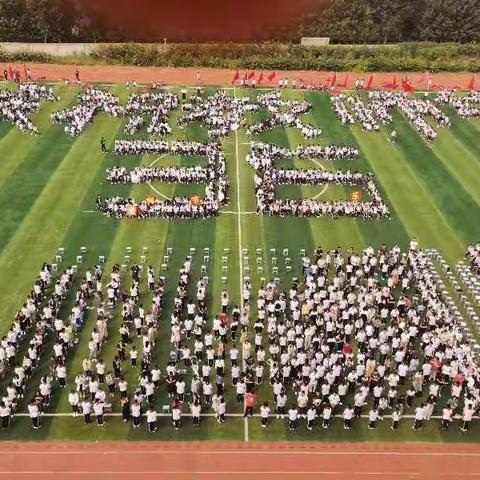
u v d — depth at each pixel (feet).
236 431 116.06
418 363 132.87
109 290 149.79
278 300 147.23
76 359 132.36
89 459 108.37
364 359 130.93
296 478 106.22
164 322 145.07
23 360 127.54
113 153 234.99
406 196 211.41
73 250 172.55
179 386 120.88
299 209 195.00
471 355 134.31
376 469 108.68
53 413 118.11
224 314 141.59
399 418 119.03
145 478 104.88
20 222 185.37
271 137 255.91
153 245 176.76
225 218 192.95
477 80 346.74
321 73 347.36
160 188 209.77
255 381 127.54
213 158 228.84
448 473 108.58
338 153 238.07
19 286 155.74
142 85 314.35
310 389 122.31
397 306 149.89
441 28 377.91
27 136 246.47
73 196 202.18
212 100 288.30
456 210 203.62
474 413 120.78
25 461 107.34
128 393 123.34
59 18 333.62
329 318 140.46
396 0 360.48
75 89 302.66
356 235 185.78
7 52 338.13
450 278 166.30
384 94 304.50
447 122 273.95
